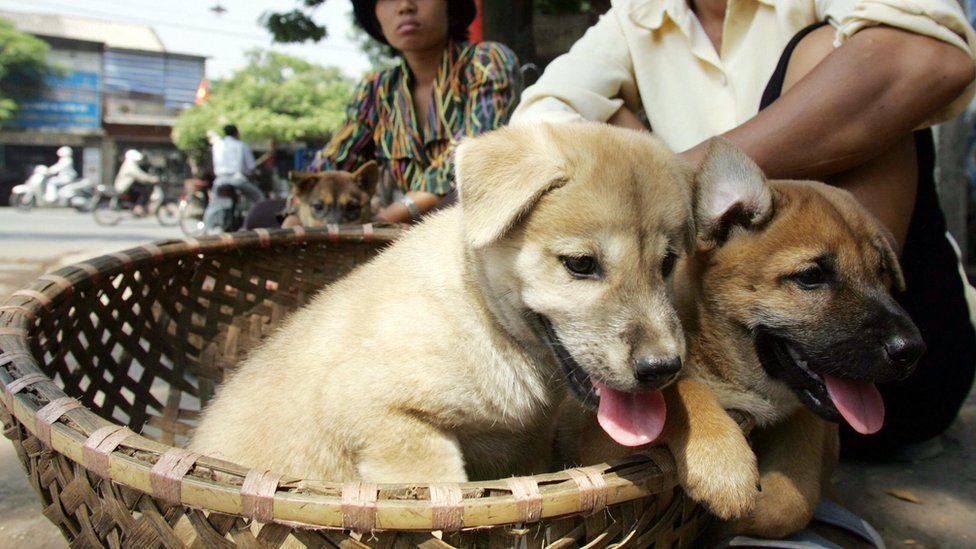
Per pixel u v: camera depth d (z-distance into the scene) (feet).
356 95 4.00
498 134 1.72
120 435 1.29
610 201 1.60
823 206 1.80
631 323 1.57
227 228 10.44
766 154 2.08
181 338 2.44
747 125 2.13
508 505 1.24
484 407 1.74
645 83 2.68
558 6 5.97
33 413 1.35
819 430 1.85
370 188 4.75
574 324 1.61
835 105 2.06
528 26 5.36
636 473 1.36
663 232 1.67
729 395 1.89
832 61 2.10
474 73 3.48
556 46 6.00
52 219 17.65
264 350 2.07
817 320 1.73
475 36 5.69
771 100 2.32
